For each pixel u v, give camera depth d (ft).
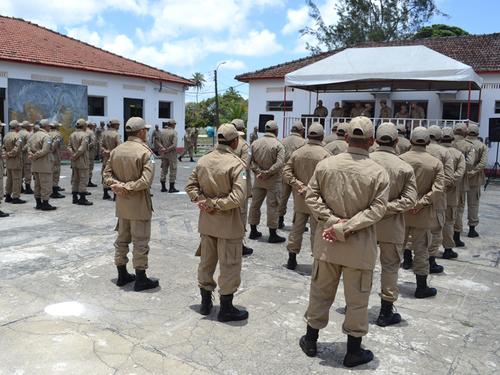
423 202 16.31
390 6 117.60
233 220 13.69
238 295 16.38
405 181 14.11
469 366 12.00
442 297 17.06
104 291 16.29
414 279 19.04
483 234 27.53
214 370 11.32
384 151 14.47
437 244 19.70
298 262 20.71
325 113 63.46
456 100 62.49
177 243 23.00
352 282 11.32
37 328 13.17
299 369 11.53
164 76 81.20
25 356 11.60
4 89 60.80
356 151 11.37
